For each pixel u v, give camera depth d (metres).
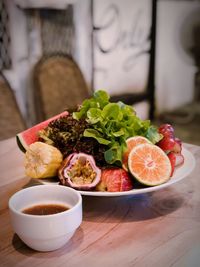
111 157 0.43
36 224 0.34
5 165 0.58
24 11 1.13
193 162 0.48
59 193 0.39
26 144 0.51
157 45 1.69
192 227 0.40
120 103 0.52
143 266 0.34
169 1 1.69
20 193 0.38
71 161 0.44
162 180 0.43
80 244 0.37
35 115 1.24
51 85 1.12
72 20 1.26
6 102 1.04
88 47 1.35
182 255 0.35
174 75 1.86
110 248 0.37
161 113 1.84
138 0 1.51
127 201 0.46
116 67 1.49
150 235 0.39
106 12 1.38
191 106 2.01
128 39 1.51
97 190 0.43
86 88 1.21
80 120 0.47
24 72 1.18
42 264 0.34
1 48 1.10
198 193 0.48
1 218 0.42
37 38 1.18
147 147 0.45
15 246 0.37
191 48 1.93
